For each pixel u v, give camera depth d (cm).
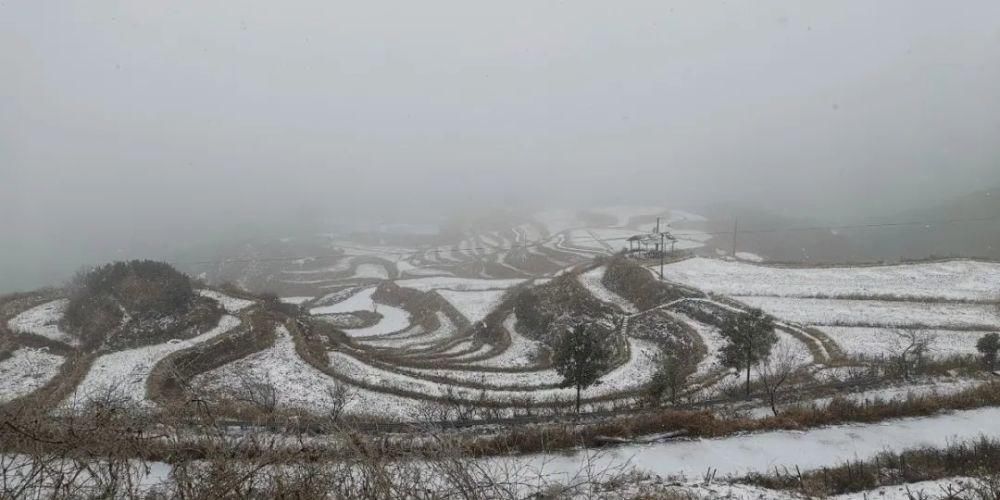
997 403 1881
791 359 2777
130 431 854
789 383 2420
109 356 3064
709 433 1678
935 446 1581
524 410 2400
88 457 780
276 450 783
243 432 1050
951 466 1425
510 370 3466
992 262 5050
